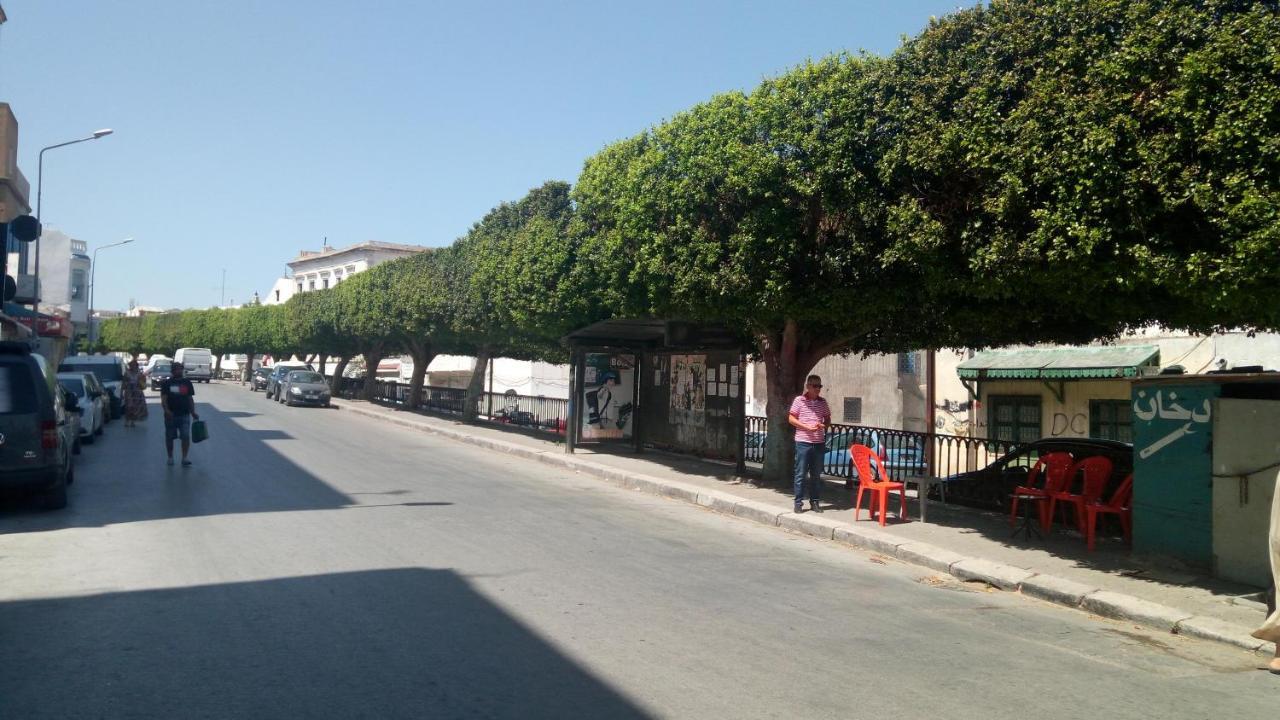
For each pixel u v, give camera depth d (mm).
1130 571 8523
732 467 16844
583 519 11070
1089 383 18094
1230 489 8070
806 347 14477
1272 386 8258
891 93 9398
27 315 26578
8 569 7465
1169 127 6785
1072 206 7156
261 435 21703
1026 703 5027
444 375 54219
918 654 5898
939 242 8539
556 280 17641
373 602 6590
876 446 14836
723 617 6578
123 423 25172
